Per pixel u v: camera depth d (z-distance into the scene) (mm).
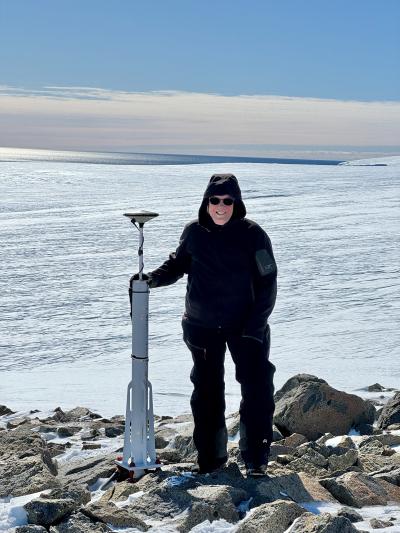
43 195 60719
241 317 3730
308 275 25141
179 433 5430
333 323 17547
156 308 19359
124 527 2959
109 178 87125
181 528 2926
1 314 18562
